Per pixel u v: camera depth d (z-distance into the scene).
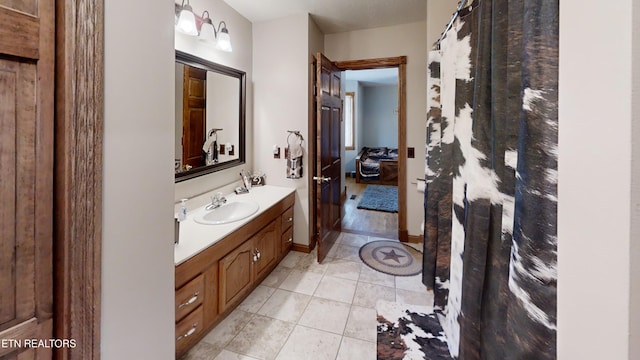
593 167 0.51
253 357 1.64
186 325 1.54
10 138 0.62
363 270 2.68
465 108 1.36
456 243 1.43
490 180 1.09
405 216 3.34
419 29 3.09
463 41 1.35
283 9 2.73
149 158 0.89
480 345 1.12
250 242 2.15
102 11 0.73
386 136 8.62
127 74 0.81
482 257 1.11
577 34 0.55
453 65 1.59
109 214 0.77
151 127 0.89
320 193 2.76
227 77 2.63
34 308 0.67
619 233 0.46
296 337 1.80
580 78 0.54
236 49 2.72
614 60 0.46
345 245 3.28
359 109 8.12
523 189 0.74
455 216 1.45
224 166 2.62
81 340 0.72
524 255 0.73
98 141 0.73
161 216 0.94
